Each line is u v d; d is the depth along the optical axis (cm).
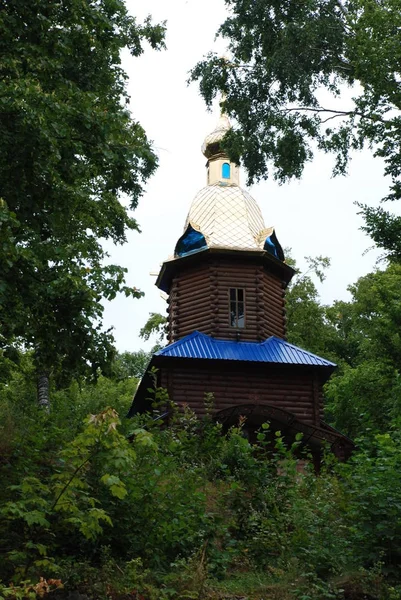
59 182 1842
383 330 3528
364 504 1522
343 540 1526
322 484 1817
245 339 3284
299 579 1439
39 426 1596
